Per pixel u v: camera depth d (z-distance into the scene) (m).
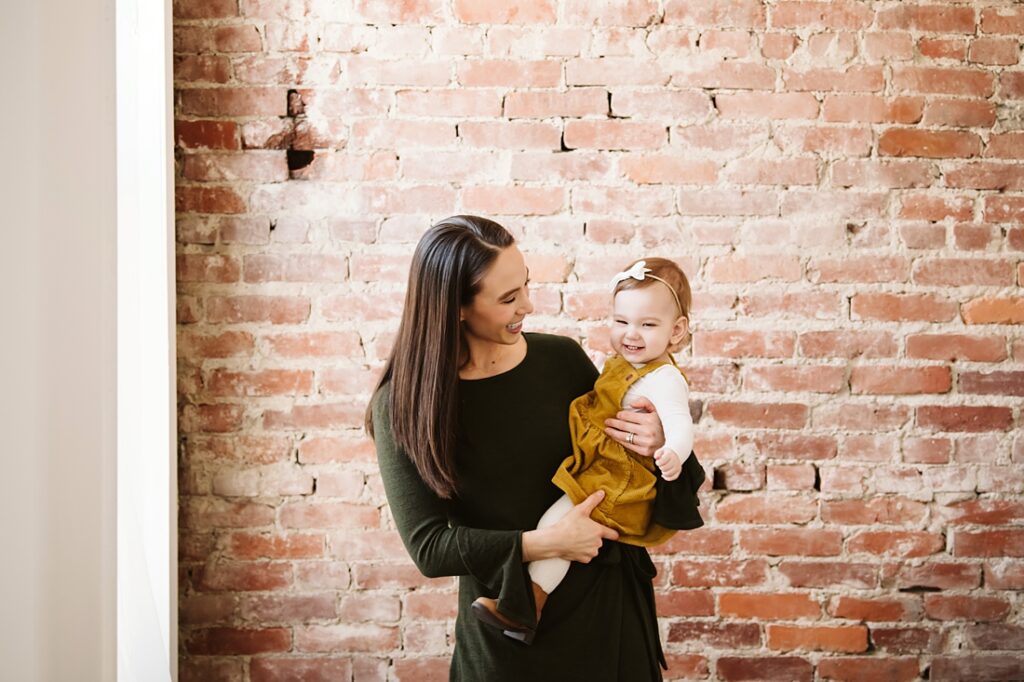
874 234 2.18
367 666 2.18
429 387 1.35
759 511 2.20
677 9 2.16
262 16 2.13
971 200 2.18
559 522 1.36
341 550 2.17
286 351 2.15
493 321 1.37
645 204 2.17
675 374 1.54
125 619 1.59
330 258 2.15
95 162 1.13
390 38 2.14
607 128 2.16
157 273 1.93
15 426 1.04
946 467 2.19
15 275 1.04
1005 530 2.20
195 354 2.14
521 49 2.15
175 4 2.11
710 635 2.21
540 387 1.49
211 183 2.13
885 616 2.20
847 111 2.17
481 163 2.16
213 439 2.15
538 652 1.39
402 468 1.40
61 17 1.08
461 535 1.34
